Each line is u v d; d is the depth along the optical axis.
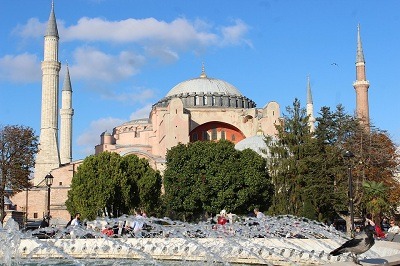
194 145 69.75
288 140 52.28
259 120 95.44
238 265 25.73
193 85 112.19
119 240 29.72
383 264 12.24
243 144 85.25
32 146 67.69
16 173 65.00
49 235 35.19
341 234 33.34
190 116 99.94
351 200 31.77
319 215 50.16
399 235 28.30
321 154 53.00
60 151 116.50
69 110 117.62
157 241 29.73
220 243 27.88
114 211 66.44
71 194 66.81
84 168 66.25
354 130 62.78
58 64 98.25
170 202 68.56
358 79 97.06
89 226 37.22
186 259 28.41
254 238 28.33
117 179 66.25
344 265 12.08
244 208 68.06
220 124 102.44
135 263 27.70
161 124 98.62
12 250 24.17
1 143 65.31
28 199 91.31
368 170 60.03
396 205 62.38
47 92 97.50
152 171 71.62
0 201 64.50
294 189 50.59
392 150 64.12
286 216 43.38
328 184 52.78
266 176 68.81
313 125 90.94
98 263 27.69
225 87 113.75
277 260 26.03
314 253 24.97
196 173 68.38
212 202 67.44
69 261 28.28
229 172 67.44
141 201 69.38
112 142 112.94
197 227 33.41
